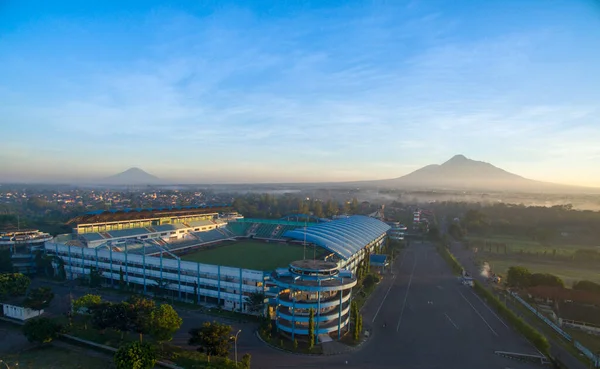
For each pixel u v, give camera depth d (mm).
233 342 104000
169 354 95312
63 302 135250
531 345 108125
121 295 144500
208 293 136250
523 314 135375
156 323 95062
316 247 196000
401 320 126562
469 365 95250
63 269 169750
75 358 94125
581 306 130500
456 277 189500
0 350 98000
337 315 109875
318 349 101000
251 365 91688
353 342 106438
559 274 194125
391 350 102750
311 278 110562
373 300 148250
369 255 195750
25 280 135500
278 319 110125
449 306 143000
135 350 83438
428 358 98500
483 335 114938
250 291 129000
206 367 82438
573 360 99312
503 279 183750
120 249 169875
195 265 138875
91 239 181625
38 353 96562
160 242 199125
